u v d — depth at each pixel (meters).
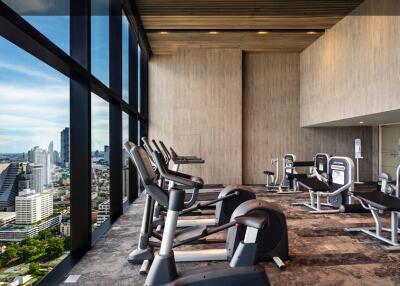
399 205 2.93
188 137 7.79
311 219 4.24
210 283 1.64
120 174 4.49
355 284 2.30
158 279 1.61
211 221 3.89
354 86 5.62
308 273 2.48
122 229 3.81
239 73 7.87
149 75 7.89
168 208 1.64
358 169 8.23
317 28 6.59
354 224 3.98
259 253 2.70
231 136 7.85
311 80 7.52
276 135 8.20
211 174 7.80
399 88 4.43
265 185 7.83
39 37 1.92
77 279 2.39
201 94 7.83
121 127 4.44
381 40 4.82
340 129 8.34
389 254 2.90
